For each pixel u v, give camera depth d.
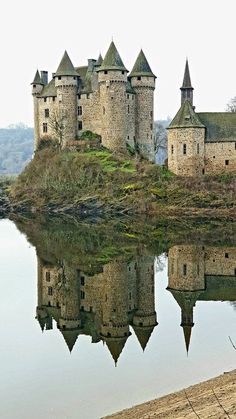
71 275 55.84
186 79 110.31
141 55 118.62
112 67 111.06
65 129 117.94
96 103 116.69
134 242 75.44
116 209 103.44
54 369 29.92
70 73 116.75
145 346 33.19
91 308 43.53
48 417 23.61
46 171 118.69
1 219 109.44
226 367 28.61
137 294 47.50
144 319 39.50
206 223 92.81
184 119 105.88
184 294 46.78
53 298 47.09
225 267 57.38
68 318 40.38
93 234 84.44
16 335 36.94
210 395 23.41
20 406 24.89
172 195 101.12
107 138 113.69
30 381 28.12
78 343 34.84
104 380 27.75
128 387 26.50
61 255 66.88
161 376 27.77
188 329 36.34
